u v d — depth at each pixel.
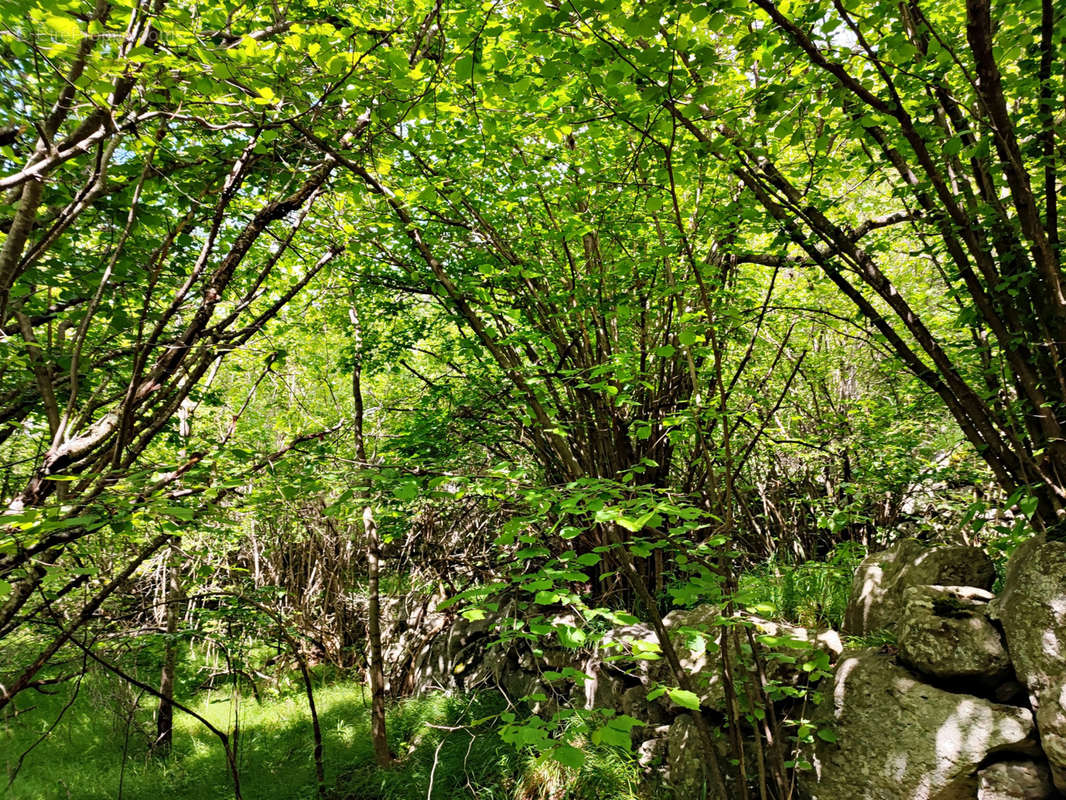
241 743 5.64
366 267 4.54
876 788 2.73
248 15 2.44
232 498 2.34
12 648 3.46
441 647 6.24
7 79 1.66
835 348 6.33
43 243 1.74
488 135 3.29
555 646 4.76
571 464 3.12
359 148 2.67
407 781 4.34
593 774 3.69
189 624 4.75
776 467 5.91
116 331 2.44
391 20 2.64
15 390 2.60
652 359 4.21
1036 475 2.79
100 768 5.24
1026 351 2.84
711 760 2.88
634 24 2.05
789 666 3.23
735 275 4.19
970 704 2.59
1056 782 2.31
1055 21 2.32
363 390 7.57
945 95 2.60
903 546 3.35
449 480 2.28
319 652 6.96
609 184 3.57
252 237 2.31
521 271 3.57
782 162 3.72
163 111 1.94
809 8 2.24
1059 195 2.93
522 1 2.11
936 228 3.14
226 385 6.32
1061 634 2.33
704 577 2.55
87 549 1.94
